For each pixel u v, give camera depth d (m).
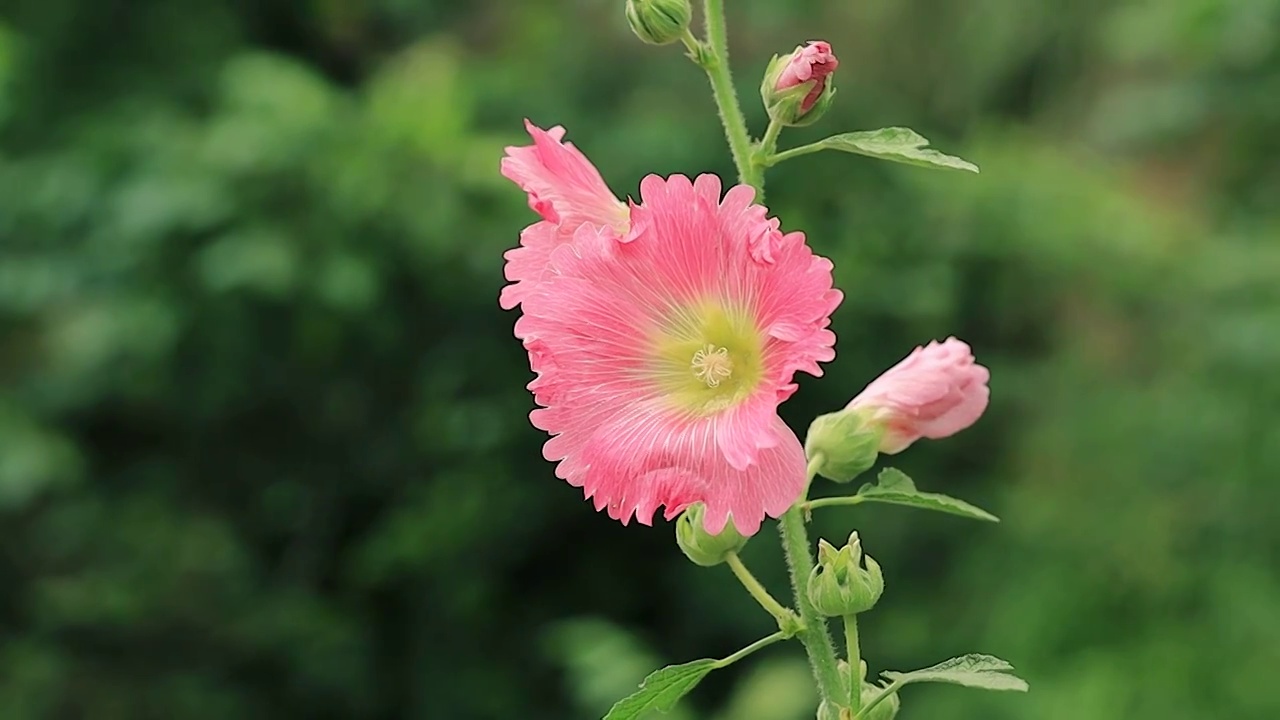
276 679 6.72
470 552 6.85
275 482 6.98
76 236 6.06
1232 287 6.13
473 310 6.46
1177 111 6.38
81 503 6.60
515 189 6.13
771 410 1.80
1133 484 6.16
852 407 2.21
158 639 6.62
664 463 1.85
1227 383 6.05
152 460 6.88
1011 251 6.58
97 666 6.54
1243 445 5.94
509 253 2.06
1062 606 5.96
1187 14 5.86
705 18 2.06
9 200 6.01
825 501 2.03
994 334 7.01
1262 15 5.71
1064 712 5.55
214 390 6.32
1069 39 7.68
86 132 6.16
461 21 7.75
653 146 6.62
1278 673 5.41
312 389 6.58
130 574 6.54
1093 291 6.66
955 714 5.89
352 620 6.82
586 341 1.93
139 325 5.78
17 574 6.66
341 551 7.06
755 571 6.62
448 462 6.73
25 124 6.35
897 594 6.57
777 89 2.02
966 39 7.70
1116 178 7.11
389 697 6.91
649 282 1.93
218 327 5.99
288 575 7.02
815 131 6.89
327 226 5.79
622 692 5.43
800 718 5.62
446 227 5.94
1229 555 5.85
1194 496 6.02
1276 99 6.14
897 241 6.64
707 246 1.91
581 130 6.78
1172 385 6.24
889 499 2.04
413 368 6.61
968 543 6.60
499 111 6.86
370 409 6.73
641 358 1.95
